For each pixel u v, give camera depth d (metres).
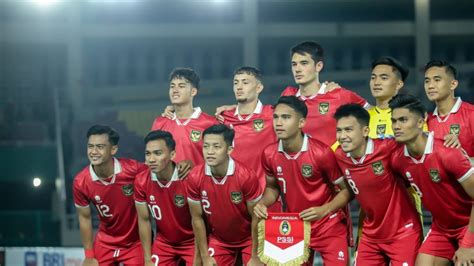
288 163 10.40
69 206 27.77
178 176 10.98
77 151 29.78
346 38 35.19
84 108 32.56
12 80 33.97
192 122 11.80
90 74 35.41
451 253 9.99
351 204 24.53
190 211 10.86
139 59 35.78
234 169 10.44
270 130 11.50
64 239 25.20
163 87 34.34
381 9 36.62
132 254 11.98
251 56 33.94
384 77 10.87
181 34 34.25
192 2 35.31
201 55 35.91
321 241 10.53
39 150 29.84
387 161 9.86
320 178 10.38
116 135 11.51
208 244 11.19
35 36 33.84
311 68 11.15
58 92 33.38
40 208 30.09
